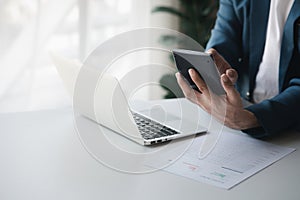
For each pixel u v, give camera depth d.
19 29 2.41
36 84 2.52
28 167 0.96
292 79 1.38
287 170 0.99
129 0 2.77
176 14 2.82
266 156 1.06
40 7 2.45
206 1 2.92
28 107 2.52
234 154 1.07
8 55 2.41
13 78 2.45
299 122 1.23
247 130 1.18
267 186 0.90
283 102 1.22
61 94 2.60
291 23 1.38
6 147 1.07
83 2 2.60
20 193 0.84
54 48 2.54
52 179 0.91
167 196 0.85
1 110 2.45
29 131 1.18
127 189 0.87
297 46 1.40
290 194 0.87
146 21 2.84
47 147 1.08
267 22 1.48
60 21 2.54
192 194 0.86
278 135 1.21
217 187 0.89
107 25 2.72
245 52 1.58
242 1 1.55
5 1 2.35
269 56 1.48
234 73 1.17
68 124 1.24
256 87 1.55
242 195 0.86
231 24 1.62
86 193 0.85
